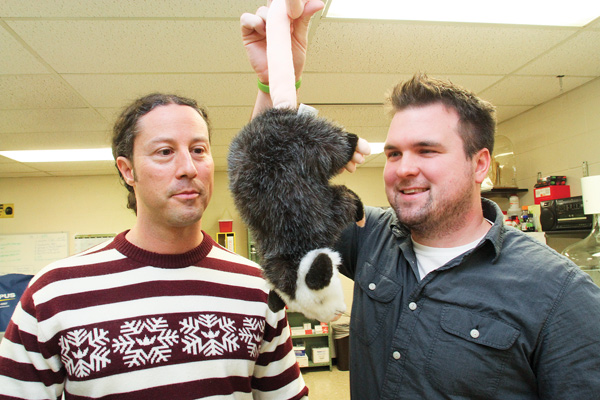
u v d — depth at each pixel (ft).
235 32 4.77
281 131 1.59
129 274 2.44
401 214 2.45
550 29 4.96
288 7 1.77
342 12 4.50
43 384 2.27
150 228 2.50
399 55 5.55
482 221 2.65
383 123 8.68
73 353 2.21
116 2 4.10
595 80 6.61
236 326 2.54
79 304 2.30
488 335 2.18
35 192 12.51
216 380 2.36
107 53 5.13
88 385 2.18
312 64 5.78
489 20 4.73
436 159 2.33
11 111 6.84
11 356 2.26
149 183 2.33
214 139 9.43
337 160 1.62
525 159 8.31
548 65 5.99
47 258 12.23
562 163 7.33
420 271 2.60
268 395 2.83
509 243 2.49
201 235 2.83
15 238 12.20
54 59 5.20
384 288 2.64
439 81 2.46
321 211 1.54
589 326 2.07
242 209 1.63
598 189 5.14
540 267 2.27
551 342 2.10
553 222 6.75
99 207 12.67
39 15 4.25
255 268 2.91
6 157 9.78
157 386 2.22
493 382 2.15
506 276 2.30
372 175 14.08
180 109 2.43
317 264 1.41
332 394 10.62
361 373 2.67
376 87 6.68
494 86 6.82
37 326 2.28
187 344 2.35
